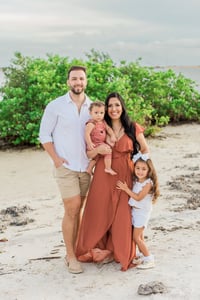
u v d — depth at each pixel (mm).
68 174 6250
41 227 8750
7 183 12570
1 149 16828
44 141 6281
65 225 6352
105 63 19203
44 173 13430
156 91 20938
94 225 6363
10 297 5695
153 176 6227
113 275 6078
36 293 5758
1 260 6965
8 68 18344
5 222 9320
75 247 6613
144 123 18312
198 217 8391
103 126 6301
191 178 12008
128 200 6305
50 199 10867
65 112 6207
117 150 6305
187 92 21625
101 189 6328
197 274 5887
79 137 6238
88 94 17641
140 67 21328
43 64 18734
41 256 6961
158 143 17031
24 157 15508
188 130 19578
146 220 6258
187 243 7000
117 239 6250
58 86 17844
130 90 19859
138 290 5512
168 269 6098
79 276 6133
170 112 21422
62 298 5586
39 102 17250
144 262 6199
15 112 17141
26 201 10805
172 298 5336
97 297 5531
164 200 9961
